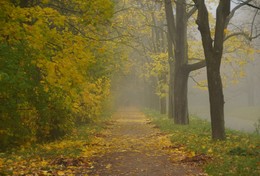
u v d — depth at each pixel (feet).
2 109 40.45
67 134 59.47
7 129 43.55
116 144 50.39
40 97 43.62
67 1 48.80
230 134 57.57
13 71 35.68
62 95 46.16
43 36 36.27
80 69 38.58
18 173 27.91
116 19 96.68
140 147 46.47
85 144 47.88
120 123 100.22
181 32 79.71
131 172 30.60
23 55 36.40
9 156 36.88
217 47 48.85
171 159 36.29
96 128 77.51
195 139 50.03
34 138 50.29
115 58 88.02
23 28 36.68
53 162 33.06
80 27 53.06
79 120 83.71
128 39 77.56
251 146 41.42
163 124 84.69
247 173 27.68
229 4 47.88
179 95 81.51
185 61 80.43
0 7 35.29
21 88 37.45
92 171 30.81
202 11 48.88
